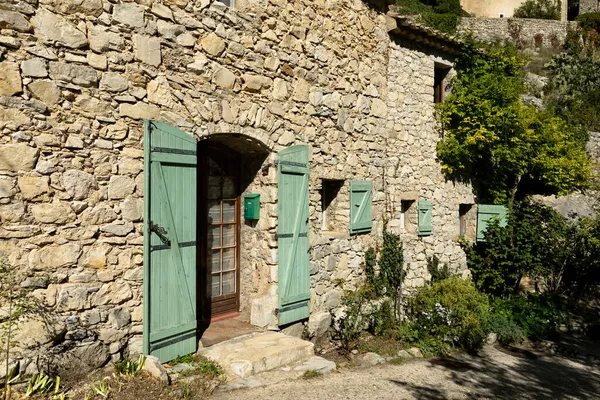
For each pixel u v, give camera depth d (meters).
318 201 5.98
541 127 9.34
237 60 4.81
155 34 4.10
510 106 8.52
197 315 5.17
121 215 3.87
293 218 5.47
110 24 3.79
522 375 5.73
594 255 10.11
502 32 22.25
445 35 7.96
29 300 3.33
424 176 8.21
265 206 5.33
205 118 4.50
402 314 6.97
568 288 10.13
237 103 4.82
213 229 5.32
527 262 8.53
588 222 10.50
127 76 3.91
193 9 4.39
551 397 4.99
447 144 8.41
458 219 9.20
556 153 9.46
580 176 9.62
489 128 8.38
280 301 5.21
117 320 3.82
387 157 7.34
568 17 27.17
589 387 5.52
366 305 6.30
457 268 9.09
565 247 9.93
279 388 4.04
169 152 4.13
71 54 3.58
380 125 7.11
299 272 5.52
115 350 3.80
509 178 9.87
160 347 4.05
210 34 4.54
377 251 7.05
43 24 3.42
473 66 8.94
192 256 4.38
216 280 5.37
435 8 22.33
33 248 3.38
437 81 9.06
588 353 7.22
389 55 7.34
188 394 3.62
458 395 4.64
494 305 8.36
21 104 3.32
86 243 3.66
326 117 6.06
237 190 5.58
